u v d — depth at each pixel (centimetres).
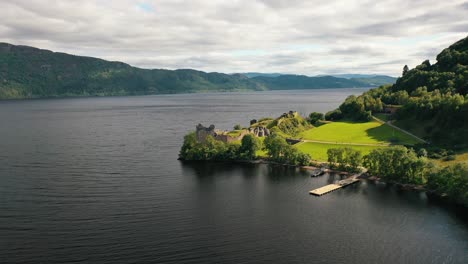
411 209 13462
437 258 10100
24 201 14100
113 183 16625
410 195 14925
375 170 17438
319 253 10362
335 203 14225
